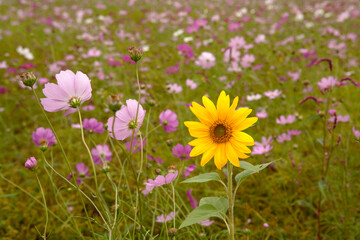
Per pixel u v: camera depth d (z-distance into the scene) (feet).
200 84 6.34
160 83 6.61
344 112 5.19
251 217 3.74
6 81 6.82
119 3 15.80
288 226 3.55
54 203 4.07
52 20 11.11
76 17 12.09
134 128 2.23
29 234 3.62
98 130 3.48
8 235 3.62
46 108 2.15
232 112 2.01
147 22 12.11
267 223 3.58
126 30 10.53
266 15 12.48
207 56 6.32
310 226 3.59
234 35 9.16
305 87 5.36
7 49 9.15
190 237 3.18
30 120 5.89
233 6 14.60
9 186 4.37
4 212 3.92
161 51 8.71
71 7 14.74
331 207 3.57
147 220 3.45
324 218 3.56
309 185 4.09
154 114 4.85
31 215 3.89
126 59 6.17
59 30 10.46
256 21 10.71
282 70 6.91
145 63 7.28
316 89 6.01
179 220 3.10
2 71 7.75
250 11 12.73
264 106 5.01
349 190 3.74
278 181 4.15
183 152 3.22
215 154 2.02
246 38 8.93
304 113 5.62
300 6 12.79
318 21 10.33
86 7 14.97
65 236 3.55
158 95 5.82
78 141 5.24
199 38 8.62
